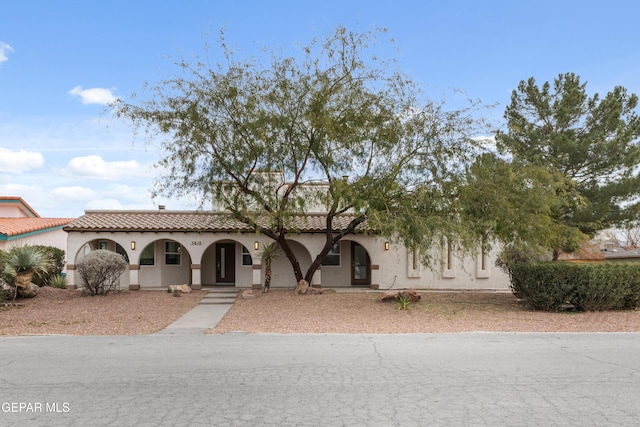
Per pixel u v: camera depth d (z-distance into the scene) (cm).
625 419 536
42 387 660
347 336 1055
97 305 1603
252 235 2123
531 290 1444
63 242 2675
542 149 2138
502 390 641
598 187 2097
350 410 567
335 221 2217
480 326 1183
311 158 1667
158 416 550
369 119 1547
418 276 2186
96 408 576
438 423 526
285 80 1555
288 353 873
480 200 1486
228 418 543
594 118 2152
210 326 1212
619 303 1427
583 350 893
